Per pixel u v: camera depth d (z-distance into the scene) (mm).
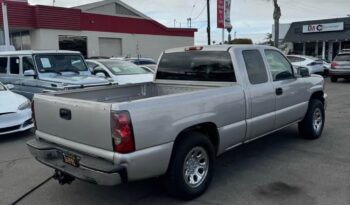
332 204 4199
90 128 3820
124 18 29359
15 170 5574
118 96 5629
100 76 10250
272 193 4539
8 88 8531
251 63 5379
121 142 3570
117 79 10945
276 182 4891
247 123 5125
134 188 4766
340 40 35531
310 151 6258
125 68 11883
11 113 7402
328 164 5570
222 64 5285
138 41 30672
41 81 9234
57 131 4281
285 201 4305
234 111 4875
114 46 29078
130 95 5840
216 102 4570
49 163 4258
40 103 4488
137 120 3654
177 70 5895
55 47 24781
